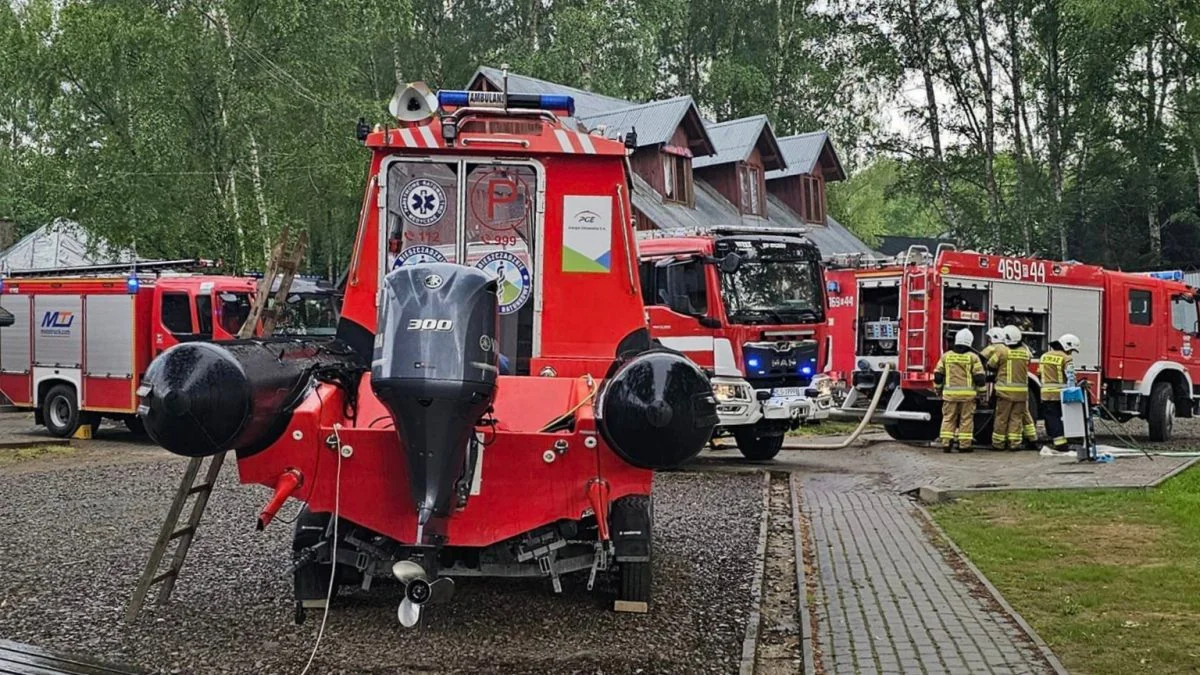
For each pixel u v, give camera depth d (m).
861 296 18.86
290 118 26.75
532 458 5.68
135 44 25.55
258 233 26.44
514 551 6.05
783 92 42.62
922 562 8.13
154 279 18.70
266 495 11.62
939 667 5.57
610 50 37.88
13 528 9.52
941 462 14.46
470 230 6.82
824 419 15.11
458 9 39.84
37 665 5.39
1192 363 20.45
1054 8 33.38
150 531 9.35
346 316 6.76
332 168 26.75
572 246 6.79
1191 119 32.38
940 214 39.25
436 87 38.56
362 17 28.30
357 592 7.00
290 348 5.96
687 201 32.25
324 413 5.73
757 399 14.23
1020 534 9.23
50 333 19.06
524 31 39.88
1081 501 10.91
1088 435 14.34
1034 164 36.19
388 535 5.67
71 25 25.61
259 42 26.39
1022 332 17.95
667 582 7.48
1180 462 13.92
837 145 41.72
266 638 6.01
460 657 5.70
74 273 20.67
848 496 11.66
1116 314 19.31
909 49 36.94
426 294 5.15
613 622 6.40
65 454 16.52
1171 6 29.44
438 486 5.08
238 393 5.15
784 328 14.46
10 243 38.53
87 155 26.20
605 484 5.71
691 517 10.23
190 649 5.79
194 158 26.19
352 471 5.65
